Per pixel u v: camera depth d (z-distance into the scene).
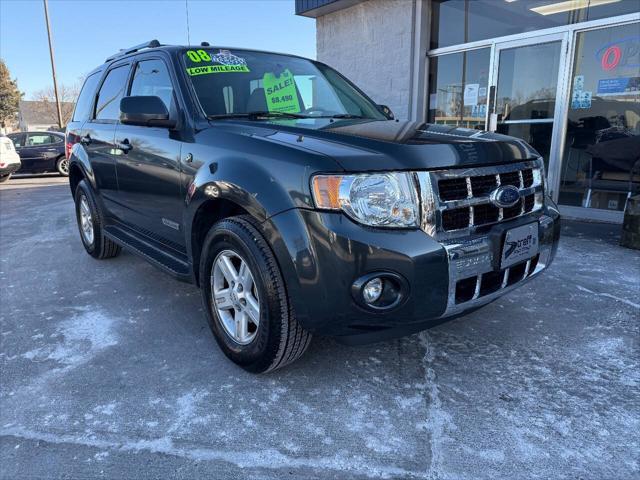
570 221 6.04
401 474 1.85
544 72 6.33
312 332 2.18
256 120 2.91
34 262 4.75
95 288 3.94
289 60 3.67
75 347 2.90
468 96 7.22
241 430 2.12
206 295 2.74
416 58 7.35
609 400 2.28
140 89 3.56
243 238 2.32
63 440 2.07
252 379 2.52
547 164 6.46
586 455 1.93
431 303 2.09
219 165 2.49
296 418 2.19
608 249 4.70
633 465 1.87
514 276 2.47
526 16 6.42
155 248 3.45
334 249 2.01
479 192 2.25
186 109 2.94
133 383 2.50
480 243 2.19
